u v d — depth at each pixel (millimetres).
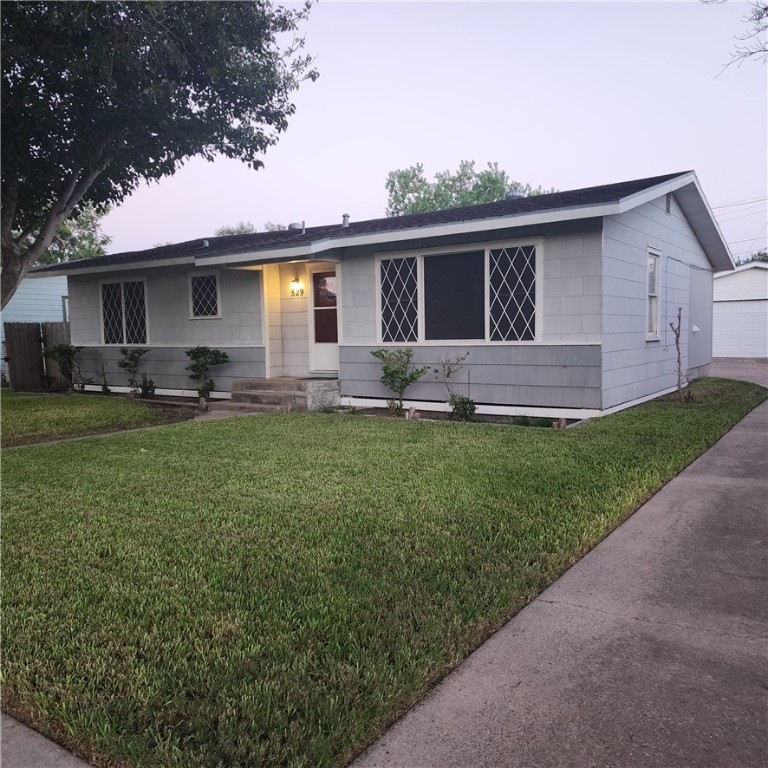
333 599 2877
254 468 5656
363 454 6195
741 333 23328
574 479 5000
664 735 2010
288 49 11320
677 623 2783
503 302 8812
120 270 13156
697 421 7746
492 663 2455
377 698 2105
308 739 1925
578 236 8172
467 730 2041
